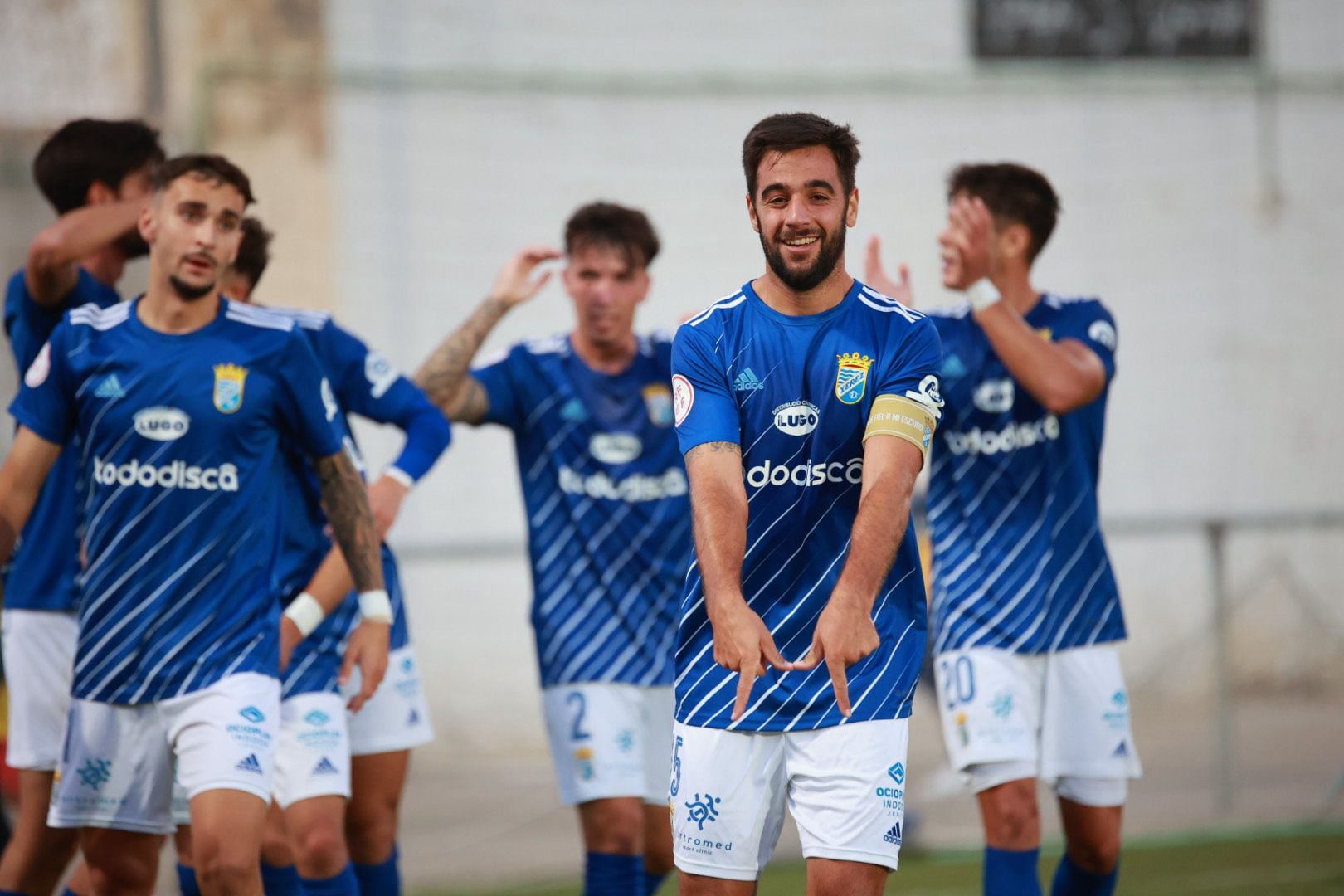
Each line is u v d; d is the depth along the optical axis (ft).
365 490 41.83
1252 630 114.32
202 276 38.24
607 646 52.13
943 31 114.32
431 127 110.63
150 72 109.50
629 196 113.29
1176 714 107.76
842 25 114.01
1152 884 64.28
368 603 41.39
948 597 48.39
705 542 32.68
